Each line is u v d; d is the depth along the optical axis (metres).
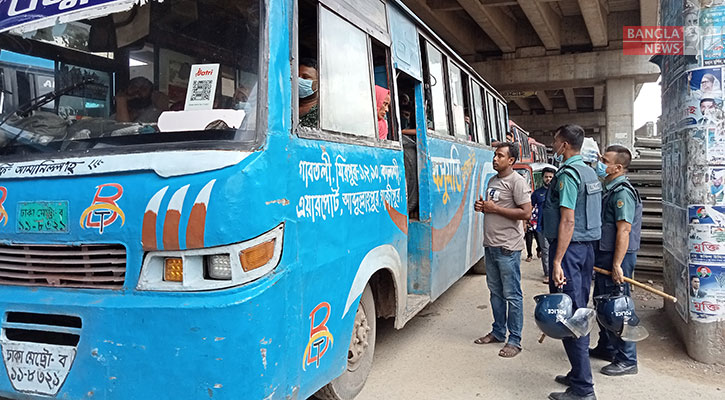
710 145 4.71
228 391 2.44
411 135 5.36
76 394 2.60
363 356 4.08
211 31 2.84
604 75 25.84
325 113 3.32
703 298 4.77
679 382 4.40
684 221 5.04
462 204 6.56
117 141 2.75
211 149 2.55
